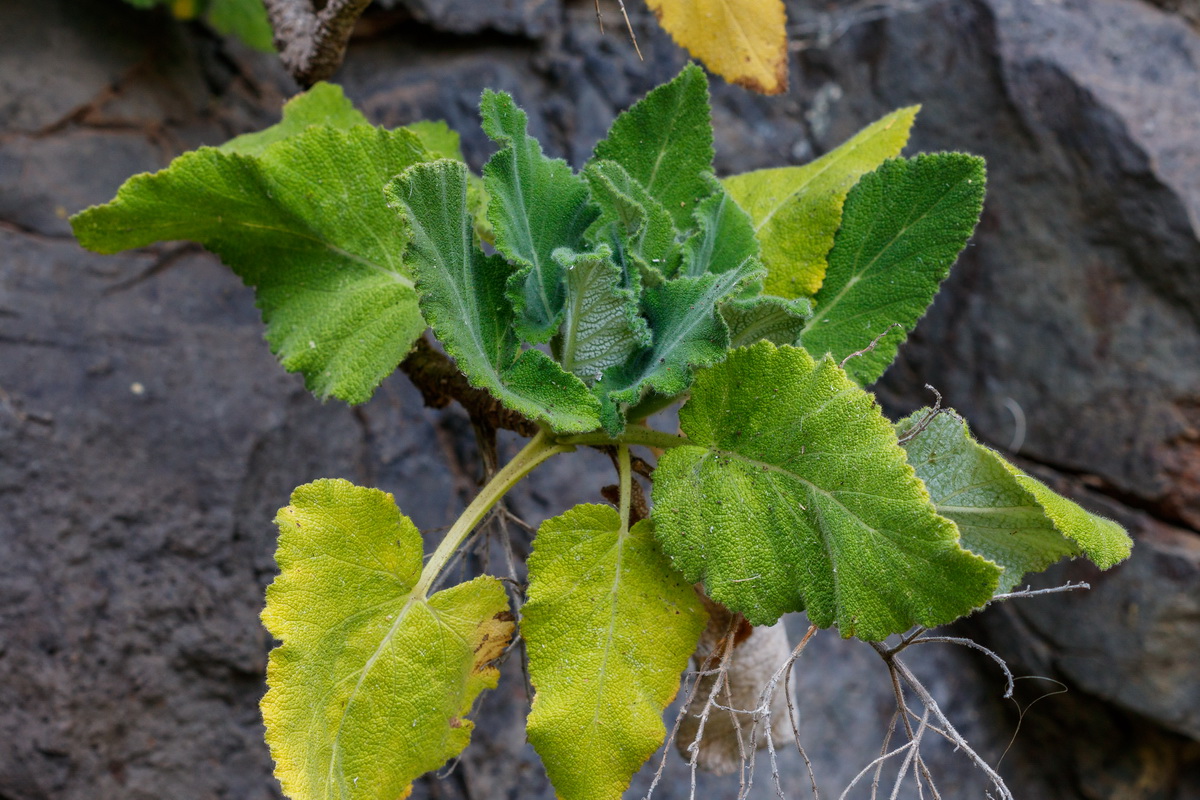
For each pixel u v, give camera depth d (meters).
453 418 2.21
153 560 1.95
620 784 0.98
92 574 1.91
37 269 1.96
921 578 0.94
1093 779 2.46
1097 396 2.28
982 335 2.38
